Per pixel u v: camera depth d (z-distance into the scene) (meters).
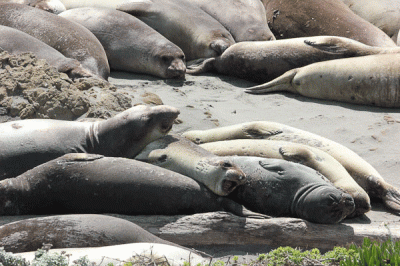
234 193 21.73
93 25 39.22
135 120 23.06
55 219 17.77
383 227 20.58
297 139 25.59
